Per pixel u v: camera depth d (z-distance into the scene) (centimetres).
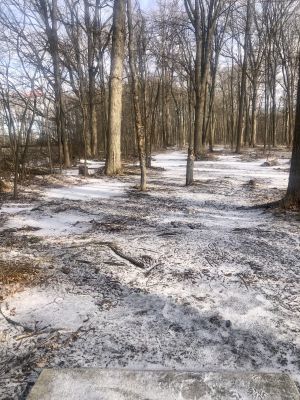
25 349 273
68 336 287
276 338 287
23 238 534
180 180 1198
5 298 347
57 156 1648
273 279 389
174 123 4959
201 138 2392
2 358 264
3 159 1152
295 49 3094
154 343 279
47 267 420
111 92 1259
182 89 3778
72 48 1711
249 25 2528
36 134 1603
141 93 1564
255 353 270
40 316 316
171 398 214
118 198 864
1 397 226
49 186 1030
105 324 304
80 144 2006
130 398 214
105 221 637
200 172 1448
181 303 338
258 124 5303
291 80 3284
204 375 234
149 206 765
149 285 375
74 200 834
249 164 1786
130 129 2433
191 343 280
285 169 1506
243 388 223
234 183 1117
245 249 475
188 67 2230
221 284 377
